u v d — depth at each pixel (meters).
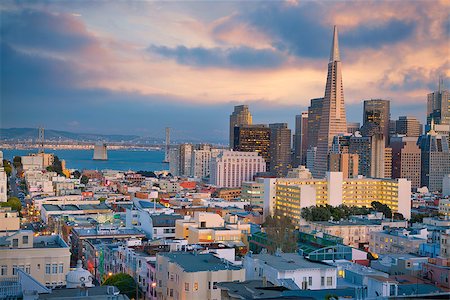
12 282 103.75
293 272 131.12
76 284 121.25
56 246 148.50
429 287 129.50
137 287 150.12
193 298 130.50
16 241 145.88
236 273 133.62
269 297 96.75
